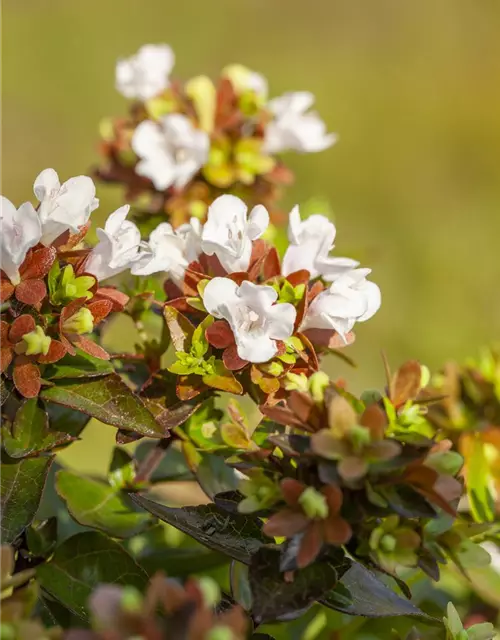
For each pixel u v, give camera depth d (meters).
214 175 0.65
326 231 0.54
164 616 0.48
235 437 0.54
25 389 0.52
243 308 0.52
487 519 0.57
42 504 0.59
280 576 0.50
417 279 1.48
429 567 0.51
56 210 0.53
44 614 0.55
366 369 1.24
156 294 0.57
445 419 0.58
